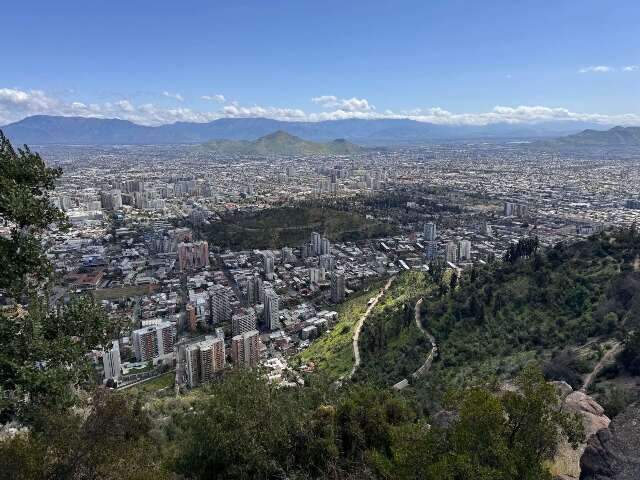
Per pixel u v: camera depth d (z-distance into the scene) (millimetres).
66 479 23547
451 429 21266
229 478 28188
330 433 31000
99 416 26578
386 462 23547
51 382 21766
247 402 30719
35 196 24375
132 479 23922
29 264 22984
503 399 21594
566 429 21594
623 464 19672
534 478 19031
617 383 61000
